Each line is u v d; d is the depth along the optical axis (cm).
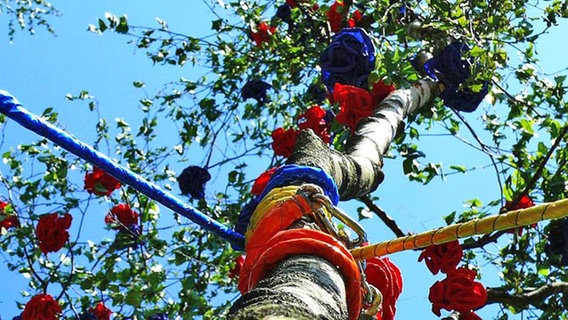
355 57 365
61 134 213
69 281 492
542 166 450
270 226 214
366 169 300
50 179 546
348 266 186
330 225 221
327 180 250
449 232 196
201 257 550
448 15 448
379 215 542
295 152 275
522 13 491
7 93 204
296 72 632
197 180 537
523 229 483
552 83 524
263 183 313
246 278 212
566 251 428
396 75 379
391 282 245
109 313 477
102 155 226
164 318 468
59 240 457
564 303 487
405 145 496
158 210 546
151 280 475
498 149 506
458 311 360
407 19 507
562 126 482
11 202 513
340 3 537
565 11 481
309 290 163
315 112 468
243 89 599
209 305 511
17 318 461
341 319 162
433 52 431
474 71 408
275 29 630
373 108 375
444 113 535
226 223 573
